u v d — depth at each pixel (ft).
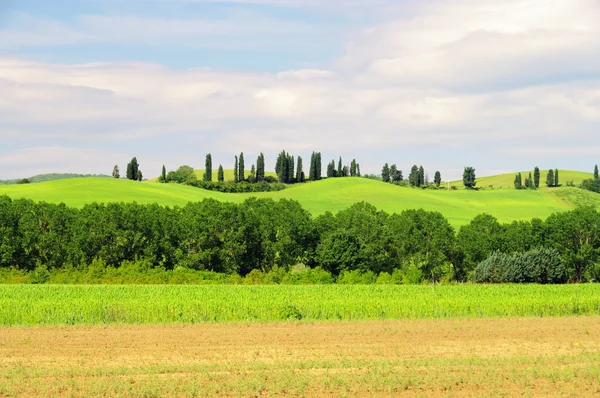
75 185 603.67
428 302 180.24
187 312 162.61
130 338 128.26
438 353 114.42
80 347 118.42
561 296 204.95
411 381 89.56
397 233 382.83
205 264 356.79
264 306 168.96
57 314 159.43
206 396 83.66
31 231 336.08
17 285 244.01
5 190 582.35
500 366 101.55
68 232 345.31
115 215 348.18
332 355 111.34
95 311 159.84
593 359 107.65
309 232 377.71
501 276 305.94
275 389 86.02
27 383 88.89
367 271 336.08
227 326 146.41
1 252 329.31
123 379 92.43
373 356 110.73
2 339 126.21
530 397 84.84
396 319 161.17
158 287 234.99
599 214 384.06
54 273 291.38
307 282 297.74
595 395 86.28
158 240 350.64
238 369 98.84
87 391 84.58
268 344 122.42
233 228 357.82
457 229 538.47
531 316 171.63
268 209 390.21
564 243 380.99
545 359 107.45
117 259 342.23
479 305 177.27
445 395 85.25
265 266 374.63
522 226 391.86
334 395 84.94
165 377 93.45
